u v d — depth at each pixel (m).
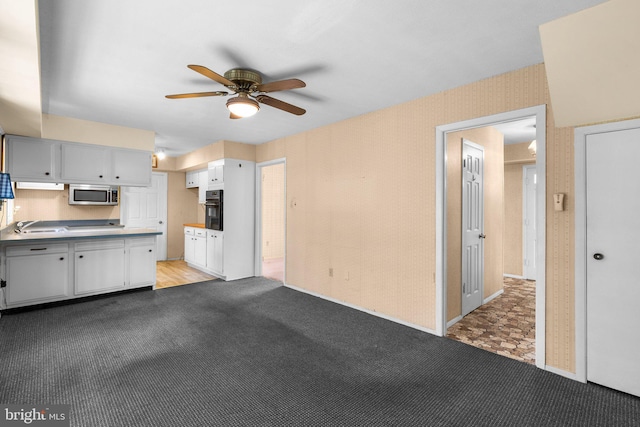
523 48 2.18
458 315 3.45
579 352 2.25
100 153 4.22
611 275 2.14
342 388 2.13
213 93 2.53
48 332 2.99
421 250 3.14
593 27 1.77
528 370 2.39
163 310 3.68
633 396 2.06
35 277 3.59
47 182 3.90
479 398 2.03
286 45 2.15
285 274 4.86
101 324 3.22
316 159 4.32
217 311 3.67
